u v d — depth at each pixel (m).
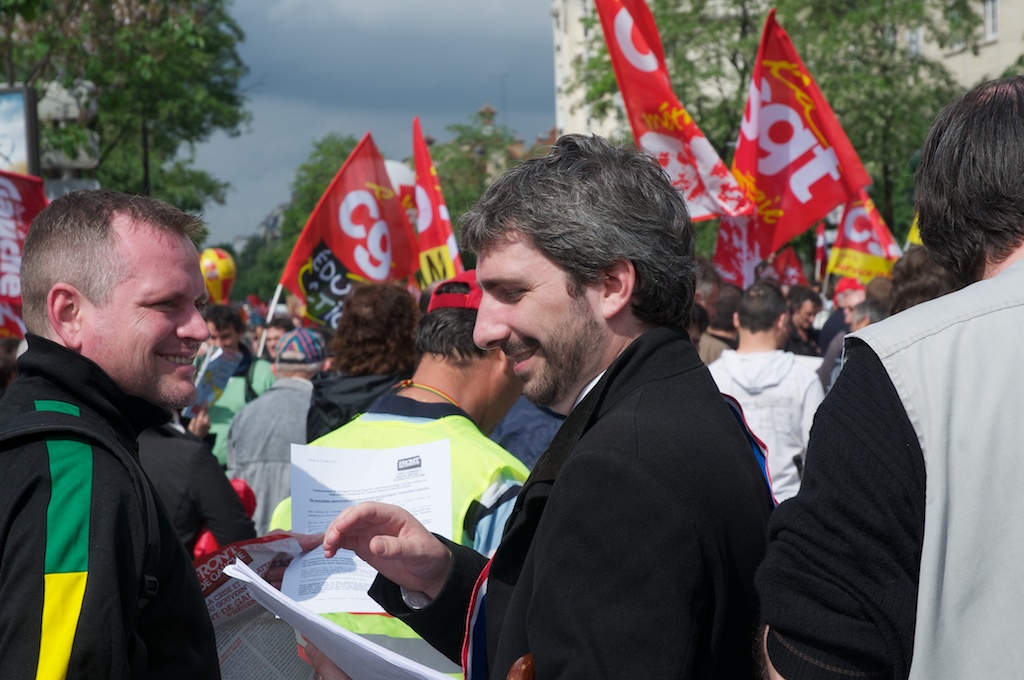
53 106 13.52
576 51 53.00
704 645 1.48
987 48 30.50
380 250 6.73
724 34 22.73
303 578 2.08
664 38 23.22
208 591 2.08
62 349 1.89
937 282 3.73
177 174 29.05
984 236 1.40
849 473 1.29
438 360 2.51
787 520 1.33
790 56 6.18
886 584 1.27
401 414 2.42
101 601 1.66
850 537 1.28
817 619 1.28
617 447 1.51
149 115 21.98
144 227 1.95
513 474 2.31
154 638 1.84
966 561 1.24
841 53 22.06
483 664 1.78
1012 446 1.24
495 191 1.70
